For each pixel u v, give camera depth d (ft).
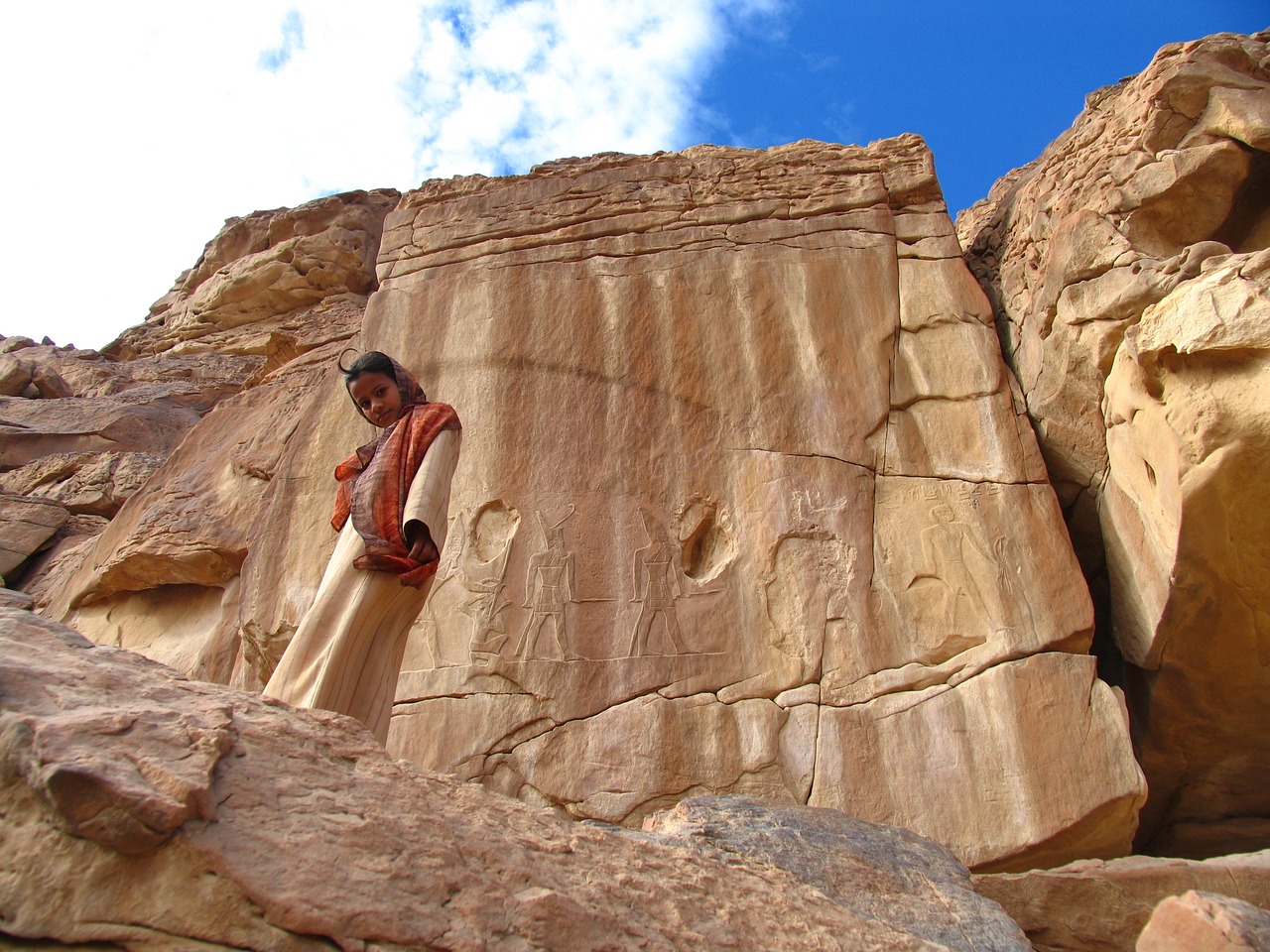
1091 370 25.61
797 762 22.15
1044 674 22.24
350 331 47.26
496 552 26.30
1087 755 20.98
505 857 8.61
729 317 29.68
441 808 9.05
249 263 73.10
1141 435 23.44
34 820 6.90
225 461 37.24
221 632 31.42
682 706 23.29
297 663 13.46
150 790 6.98
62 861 6.74
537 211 33.73
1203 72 26.23
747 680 23.53
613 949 8.05
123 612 35.99
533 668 24.22
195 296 77.71
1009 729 21.65
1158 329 22.30
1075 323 26.00
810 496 26.05
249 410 39.86
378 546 13.83
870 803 21.34
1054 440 27.32
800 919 10.34
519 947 7.52
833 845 14.56
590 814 22.11
